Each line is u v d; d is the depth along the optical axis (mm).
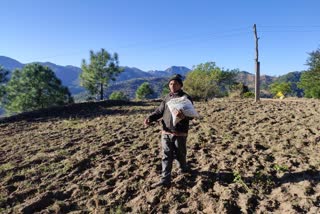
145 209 5340
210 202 5383
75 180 6727
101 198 5770
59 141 10328
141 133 10672
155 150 8375
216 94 34188
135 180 6422
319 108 15078
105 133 11156
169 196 5641
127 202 5664
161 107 6078
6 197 6074
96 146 9117
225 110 15906
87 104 22688
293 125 10812
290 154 7625
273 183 6004
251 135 9750
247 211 5098
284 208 5148
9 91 41219
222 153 7836
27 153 9062
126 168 7078
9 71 41156
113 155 8195
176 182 6074
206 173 6520
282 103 19047
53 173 7168
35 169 7488
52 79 42188
